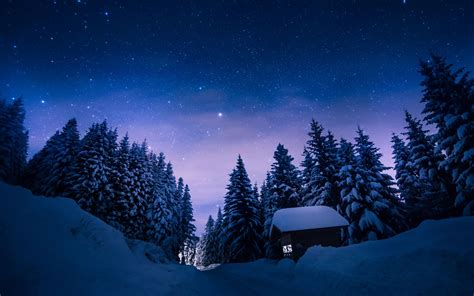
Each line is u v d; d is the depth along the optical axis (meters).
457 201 17.58
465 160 16.89
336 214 20.17
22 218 7.05
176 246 36.78
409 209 24.42
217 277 17.62
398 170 30.72
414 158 25.72
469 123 16.94
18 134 30.72
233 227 31.86
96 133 30.02
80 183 26.80
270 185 37.59
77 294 5.48
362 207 22.70
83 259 7.40
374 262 9.30
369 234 21.28
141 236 32.66
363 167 24.94
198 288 10.59
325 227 18.47
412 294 6.96
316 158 29.30
